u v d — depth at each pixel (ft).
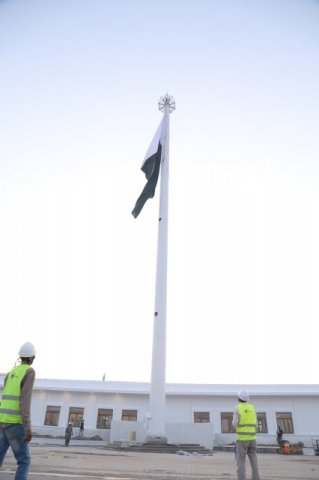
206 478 29.37
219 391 107.34
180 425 81.92
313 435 100.32
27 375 15.96
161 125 99.81
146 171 94.17
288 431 102.12
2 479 21.62
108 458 46.52
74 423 105.60
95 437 98.89
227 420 104.68
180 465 41.14
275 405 105.19
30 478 23.68
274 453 88.74
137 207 93.71
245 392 25.12
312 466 45.83
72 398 108.58
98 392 107.55
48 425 105.60
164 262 86.63
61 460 39.81
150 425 73.41
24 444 15.38
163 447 69.36
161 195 94.12
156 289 84.12
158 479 27.45
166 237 89.56
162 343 79.15
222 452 79.10
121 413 106.22
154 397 75.25
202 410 105.91
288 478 31.58
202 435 81.00
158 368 77.10
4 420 15.40
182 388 109.09
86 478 25.17
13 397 15.75
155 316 81.56
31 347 17.25
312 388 107.24
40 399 108.37
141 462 42.91
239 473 23.17
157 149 94.32
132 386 109.91
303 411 103.71
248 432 23.77
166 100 106.32
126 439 86.74
